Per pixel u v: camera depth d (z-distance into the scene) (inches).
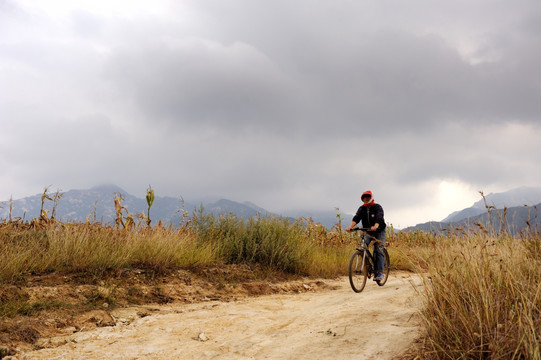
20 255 262.4
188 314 238.8
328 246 568.1
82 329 202.7
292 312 246.5
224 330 202.4
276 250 411.2
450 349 114.7
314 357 141.9
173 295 288.5
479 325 116.4
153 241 353.1
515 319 117.2
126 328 207.8
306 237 525.7
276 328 199.8
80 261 286.5
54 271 272.8
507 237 153.6
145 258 325.4
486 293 127.6
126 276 294.4
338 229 617.0
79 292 247.6
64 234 318.0
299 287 362.9
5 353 161.3
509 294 127.9
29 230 342.3
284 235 442.9
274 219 475.8
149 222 409.4
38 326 193.5
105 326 211.2
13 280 240.2
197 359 157.6
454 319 126.3
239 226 439.8
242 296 317.4
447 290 138.3
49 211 366.3
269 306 271.6
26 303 213.3
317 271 435.8
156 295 280.8
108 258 301.0
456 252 159.3
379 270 328.8
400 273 443.5
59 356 163.0
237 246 409.7
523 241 151.6
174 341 183.9
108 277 283.7
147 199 411.5
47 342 179.6
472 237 160.1
